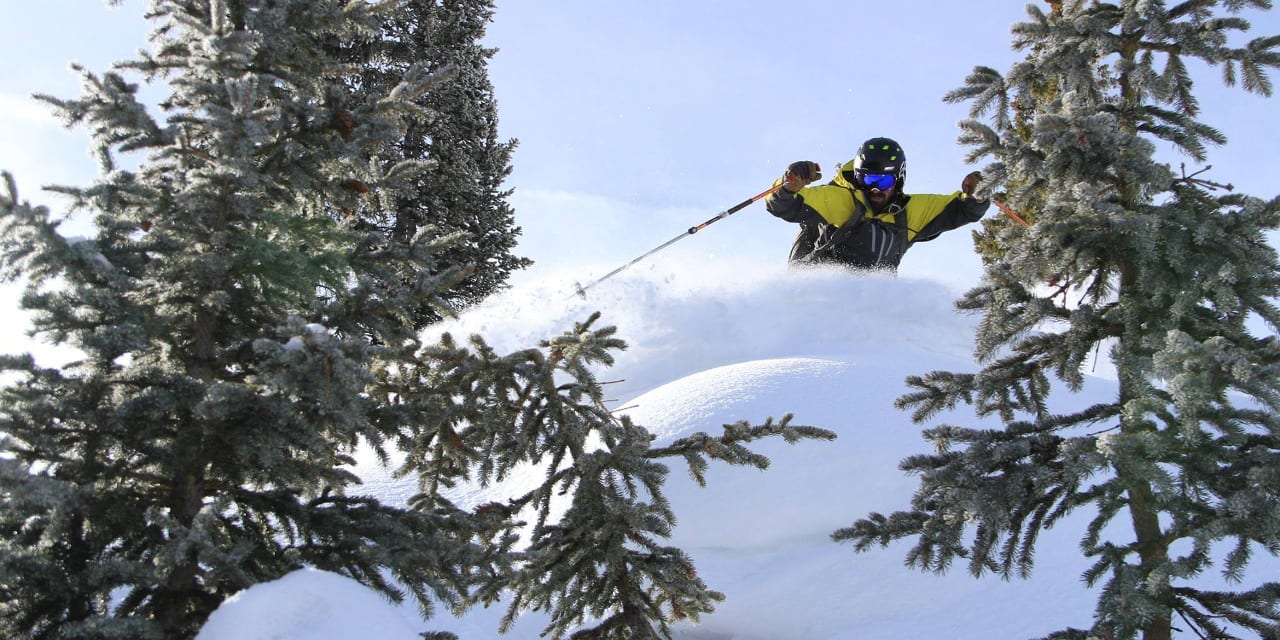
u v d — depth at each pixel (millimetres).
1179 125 3363
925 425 5848
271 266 3287
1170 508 3039
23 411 2812
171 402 2967
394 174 3758
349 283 3643
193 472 3146
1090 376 7609
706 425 5832
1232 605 3131
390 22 14797
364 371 2816
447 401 3676
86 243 2713
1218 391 2818
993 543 3285
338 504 3363
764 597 4879
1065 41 3422
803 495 5430
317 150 3506
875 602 4742
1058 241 3211
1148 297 3236
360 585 2920
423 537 3254
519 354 3797
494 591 3727
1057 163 3248
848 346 8336
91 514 2859
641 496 5438
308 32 3643
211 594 3047
